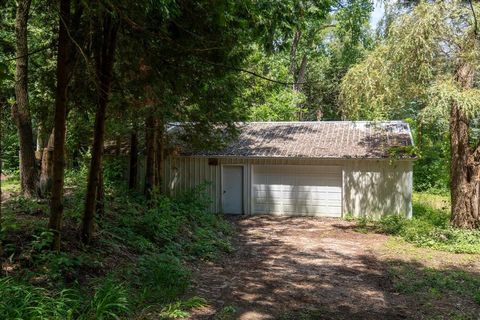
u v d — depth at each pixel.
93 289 6.20
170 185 18.56
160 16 6.56
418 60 12.30
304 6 7.61
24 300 4.79
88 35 7.58
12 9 10.54
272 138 18.91
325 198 17.27
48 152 11.74
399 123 18.58
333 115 34.22
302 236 13.37
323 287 8.03
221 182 18.03
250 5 6.89
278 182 17.77
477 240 11.91
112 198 13.66
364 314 6.64
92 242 8.02
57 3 7.39
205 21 7.10
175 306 6.18
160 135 15.48
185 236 11.16
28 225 7.89
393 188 16.11
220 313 6.32
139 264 7.82
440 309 6.91
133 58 8.19
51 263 6.25
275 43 7.76
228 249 10.94
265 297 7.30
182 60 7.85
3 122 15.46
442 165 22.33
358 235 13.52
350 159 16.08
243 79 14.03
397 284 8.16
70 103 9.46
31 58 11.35
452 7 11.82
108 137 16.14
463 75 12.45
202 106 13.15
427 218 15.58
